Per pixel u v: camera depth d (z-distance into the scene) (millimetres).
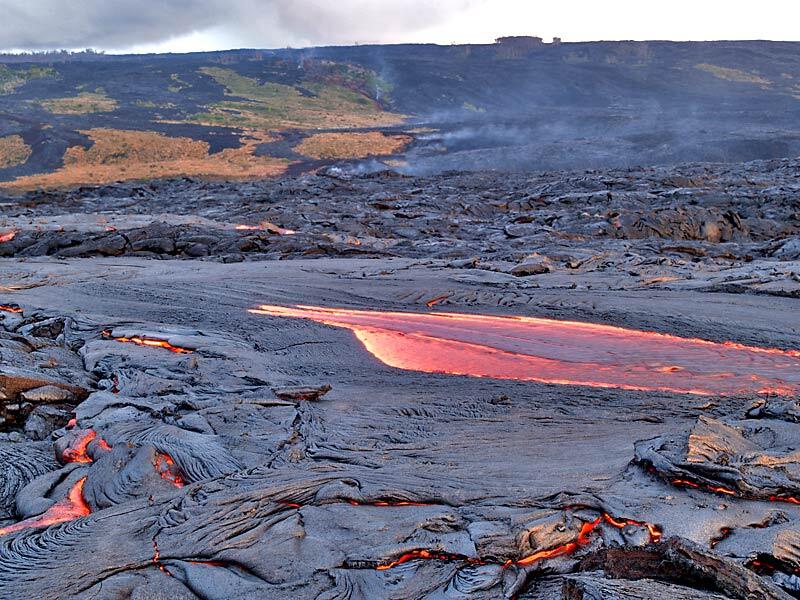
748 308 16016
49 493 7824
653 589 4961
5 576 5930
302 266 23094
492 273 20781
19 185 91312
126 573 5867
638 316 15641
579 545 6113
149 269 23391
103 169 106750
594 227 33188
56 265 24359
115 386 11820
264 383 12008
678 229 33250
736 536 5977
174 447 8391
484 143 124875
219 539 6227
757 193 39406
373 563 5809
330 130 154500
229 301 18531
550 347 13898
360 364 13266
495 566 5797
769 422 8172
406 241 30172
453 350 13953
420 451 8375
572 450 8180
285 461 8172
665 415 9984
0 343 13188
